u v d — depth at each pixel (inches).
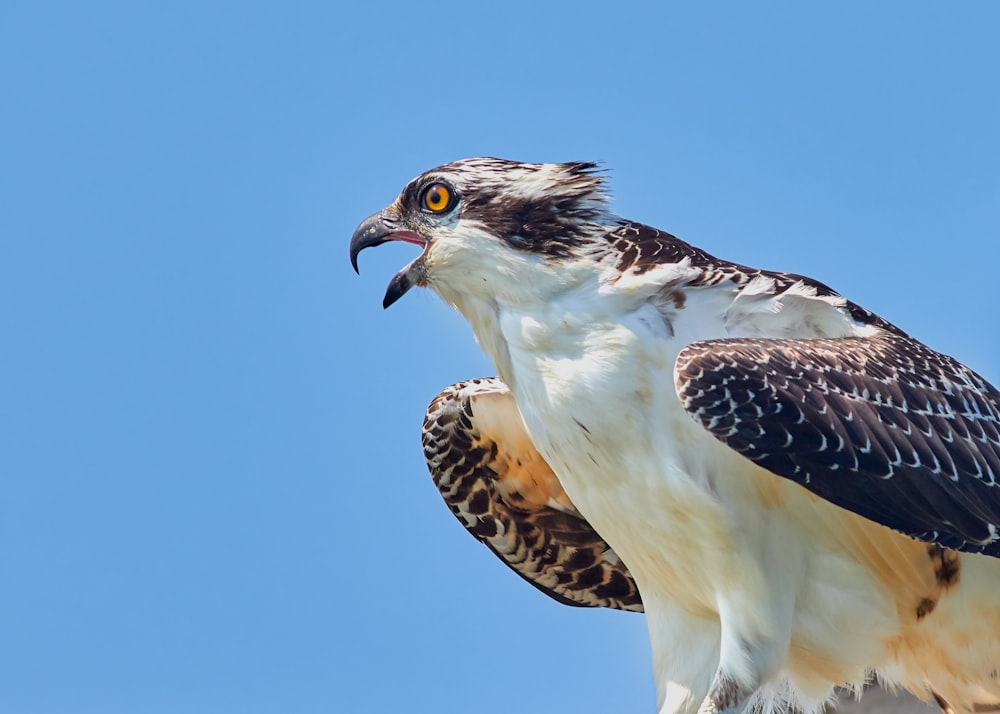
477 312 546.0
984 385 555.2
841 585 527.2
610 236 535.5
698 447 517.3
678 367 508.1
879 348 536.4
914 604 533.3
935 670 541.3
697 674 544.7
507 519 627.2
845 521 523.2
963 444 528.1
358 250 556.4
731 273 530.9
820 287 547.5
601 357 521.3
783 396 505.4
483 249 537.3
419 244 559.8
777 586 518.6
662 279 523.2
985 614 532.4
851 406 513.7
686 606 545.6
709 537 517.3
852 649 534.3
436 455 615.5
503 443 607.2
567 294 530.0
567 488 545.0
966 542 515.8
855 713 590.2
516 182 539.5
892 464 512.1
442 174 548.7
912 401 526.0
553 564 634.8
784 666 527.8
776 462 503.5
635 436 519.5
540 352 530.0
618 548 546.9
